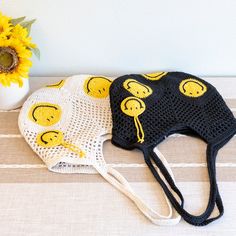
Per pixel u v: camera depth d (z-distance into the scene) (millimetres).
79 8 839
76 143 726
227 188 667
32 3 831
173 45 901
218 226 604
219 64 938
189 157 729
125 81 823
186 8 838
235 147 750
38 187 670
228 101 867
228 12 843
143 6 835
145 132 746
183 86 842
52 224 608
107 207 636
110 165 711
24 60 756
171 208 628
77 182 680
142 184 677
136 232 597
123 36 885
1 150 744
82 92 842
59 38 888
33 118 779
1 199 648
